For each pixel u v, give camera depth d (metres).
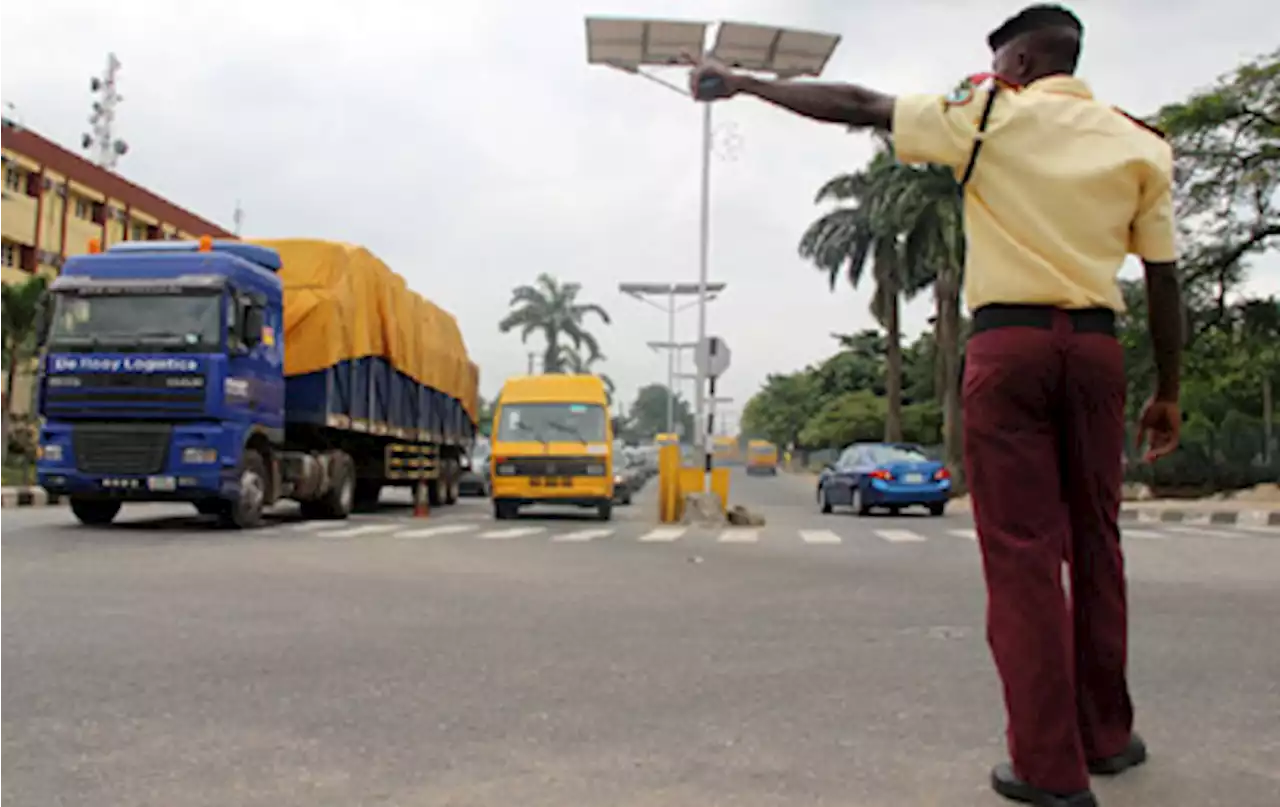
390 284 19.84
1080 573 3.53
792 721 4.33
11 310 29.05
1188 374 30.08
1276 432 30.88
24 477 24.78
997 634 3.32
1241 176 25.77
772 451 75.62
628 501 27.86
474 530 15.39
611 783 3.51
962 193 3.56
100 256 14.15
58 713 4.34
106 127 51.78
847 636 6.38
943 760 3.78
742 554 12.06
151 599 7.45
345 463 18.20
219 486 13.59
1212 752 3.91
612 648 5.91
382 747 3.91
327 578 8.87
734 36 18.80
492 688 4.89
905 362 66.12
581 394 19.73
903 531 16.42
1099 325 3.34
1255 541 13.90
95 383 13.45
